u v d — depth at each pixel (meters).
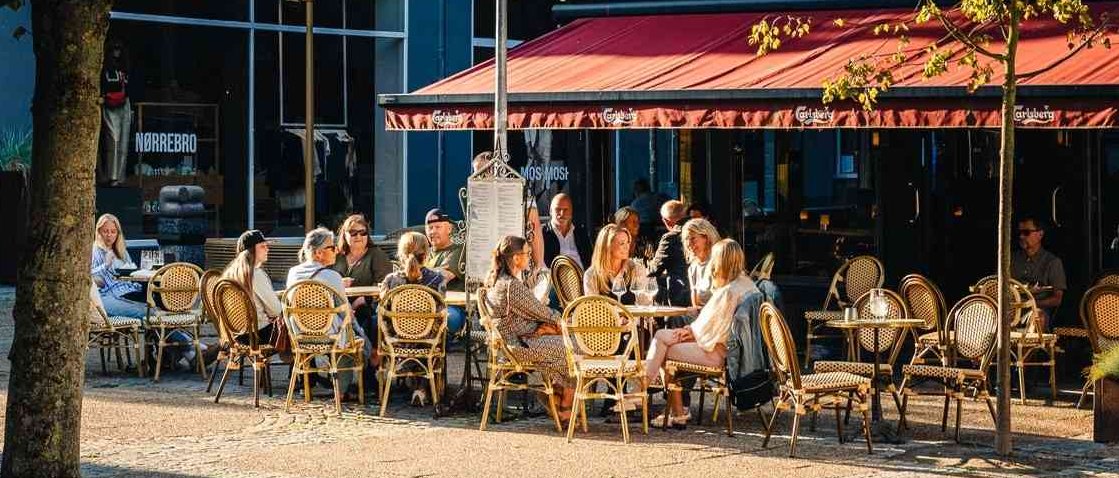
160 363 15.73
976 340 12.88
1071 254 17.61
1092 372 12.51
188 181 24.81
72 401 9.61
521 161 28.42
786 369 11.82
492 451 11.95
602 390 14.88
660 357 12.94
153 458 11.49
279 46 25.89
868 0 17.83
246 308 14.23
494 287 13.10
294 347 13.93
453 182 28.25
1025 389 14.87
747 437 12.62
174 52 24.62
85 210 9.52
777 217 19.48
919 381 15.52
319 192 26.50
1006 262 11.74
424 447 12.11
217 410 13.88
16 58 23.61
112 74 23.86
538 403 14.30
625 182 20.77
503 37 14.91
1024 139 17.95
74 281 9.52
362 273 15.88
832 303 18.84
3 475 9.58
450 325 14.82
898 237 18.61
